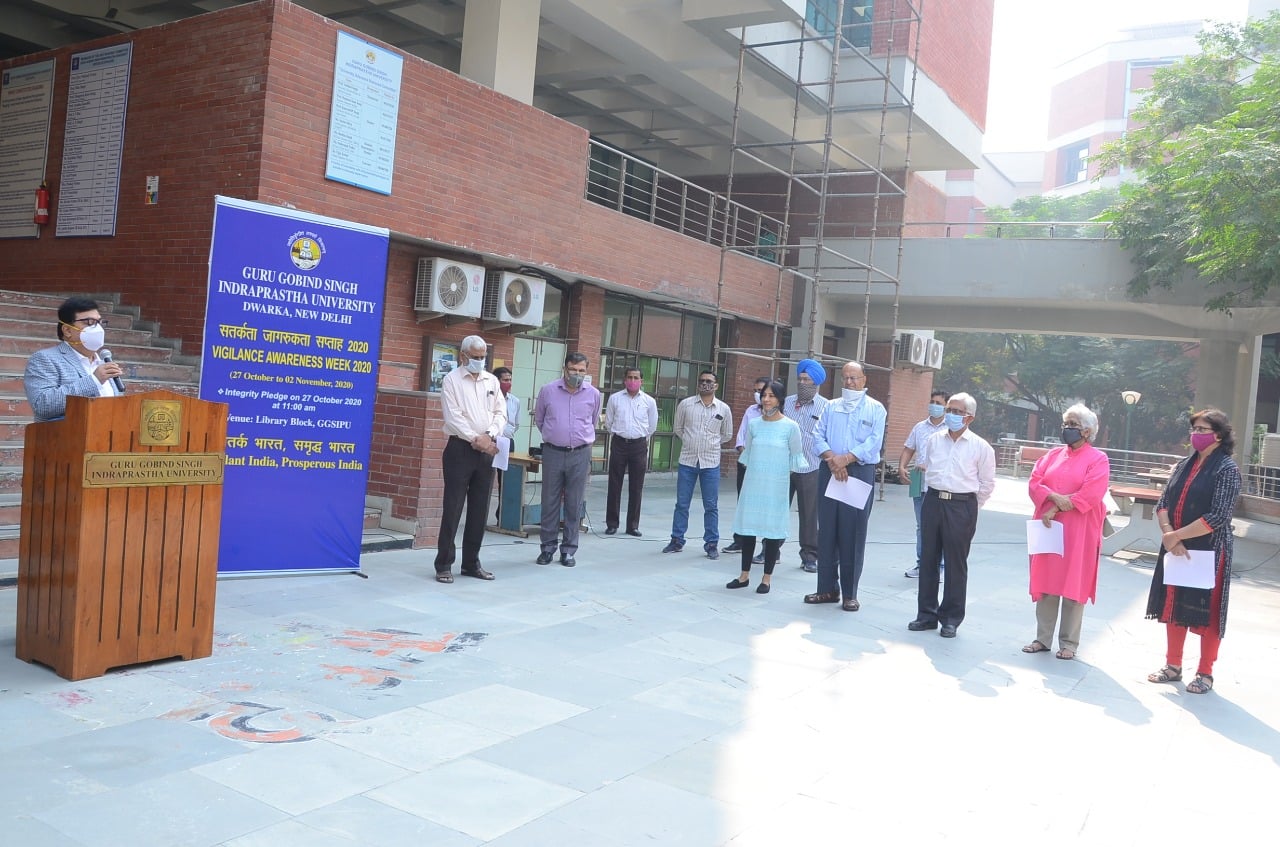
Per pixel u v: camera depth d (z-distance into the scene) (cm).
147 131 988
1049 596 697
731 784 416
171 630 522
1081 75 6900
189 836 332
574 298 1523
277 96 907
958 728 516
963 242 1816
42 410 511
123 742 411
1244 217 1327
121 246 1005
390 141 1024
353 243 755
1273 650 769
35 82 1091
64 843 321
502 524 1059
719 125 2003
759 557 1021
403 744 431
